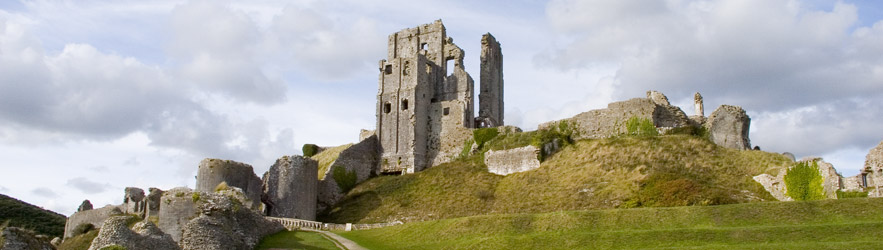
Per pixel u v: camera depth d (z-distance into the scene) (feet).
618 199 238.68
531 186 269.03
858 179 217.97
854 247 150.61
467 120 348.18
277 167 282.15
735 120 280.10
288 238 195.62
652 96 310.04
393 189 298.35
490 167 298.56
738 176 247.70
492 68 375.86
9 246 101.45
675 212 188.96
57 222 352.90
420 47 371.35
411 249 185.57
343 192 311.88
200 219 159.43
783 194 229.86
